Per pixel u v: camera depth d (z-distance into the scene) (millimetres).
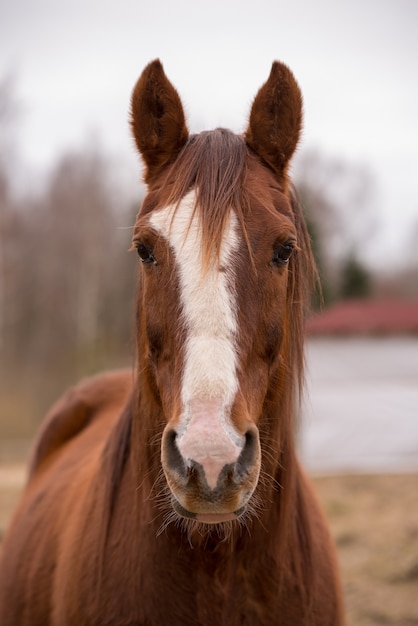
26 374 19797
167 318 1865
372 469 8484
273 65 2189
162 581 2062
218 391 1702
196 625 2059
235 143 2082
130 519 2186
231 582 2064
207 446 1635
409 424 10359
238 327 1806
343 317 20844
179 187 1979
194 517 1712
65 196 23281
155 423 2076
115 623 2100
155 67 2203
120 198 23328
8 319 21656
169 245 1899
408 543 5645
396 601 4652
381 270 32031
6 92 19578
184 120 2215
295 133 2203
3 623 2762
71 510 2594
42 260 22594
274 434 2096
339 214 26125
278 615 2127
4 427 14320
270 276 1934
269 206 1982
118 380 3686
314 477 8070
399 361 15180
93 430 3260
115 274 22625
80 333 21766
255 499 2041
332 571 2398
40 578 2566
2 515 6773
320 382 13211
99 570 2186
